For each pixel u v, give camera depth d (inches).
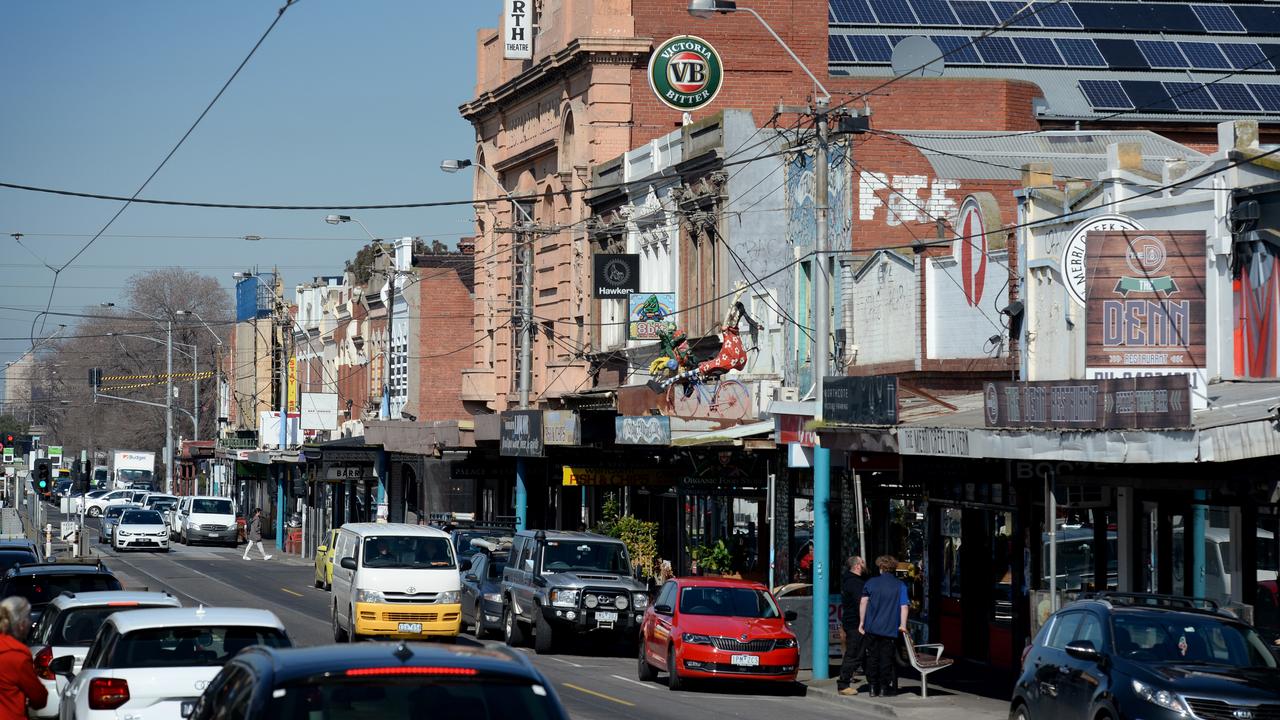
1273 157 1184.2
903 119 2086.6
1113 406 846.5
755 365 1753.2
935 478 1272.1
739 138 1878.7
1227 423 776.3
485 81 2787.9
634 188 2166.6
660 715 1018.7
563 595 1459.2
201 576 2518.5
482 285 2812.5
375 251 3440.0
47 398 7332.7
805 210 1658.5
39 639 851.4
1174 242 1031.0
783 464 1569.9
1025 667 821.2
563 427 1903.3
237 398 4835.1
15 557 1476.4
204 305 6323.8
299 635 1569.9
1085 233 1045.8
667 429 1596.9
